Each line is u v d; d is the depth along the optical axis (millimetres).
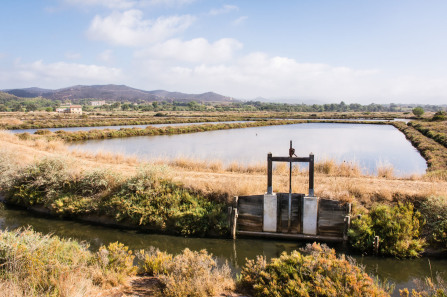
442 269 9477
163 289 6723
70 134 44938
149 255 9148
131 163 21109
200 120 83875
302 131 58125
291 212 12172
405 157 29359
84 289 6344
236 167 18812
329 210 11805
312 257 7254
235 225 12055
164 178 14141
